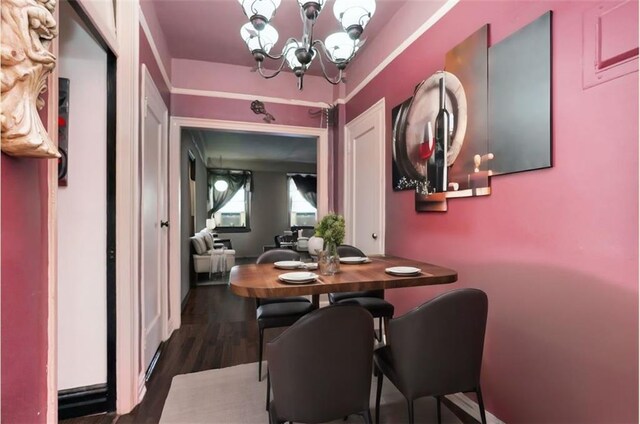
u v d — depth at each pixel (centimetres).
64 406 171
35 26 69
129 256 179
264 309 209
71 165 174
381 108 279
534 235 140
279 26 273
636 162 104
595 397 117
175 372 223
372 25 273
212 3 243
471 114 175
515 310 150
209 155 802
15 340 78
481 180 168
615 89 109
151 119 232
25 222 82
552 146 132
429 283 150
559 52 129
